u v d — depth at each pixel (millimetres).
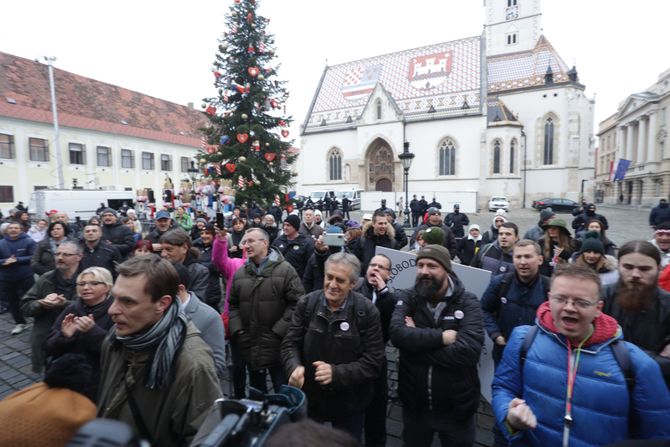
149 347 1798
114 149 35656
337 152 48656
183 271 3127
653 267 2570
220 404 1476
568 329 1901
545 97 43562
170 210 14523
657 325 2545
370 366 2662
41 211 20531
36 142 30156
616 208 40594
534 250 3332
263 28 11906
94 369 2527
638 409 1785
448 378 2658
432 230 4559
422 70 46812
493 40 55031
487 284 4035
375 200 37438
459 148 41938
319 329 2736
